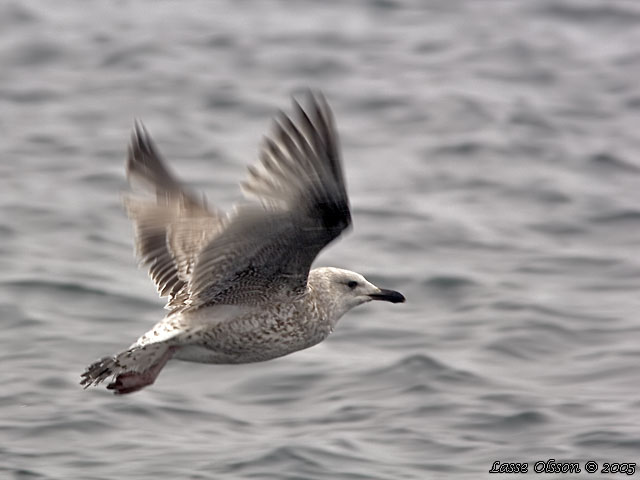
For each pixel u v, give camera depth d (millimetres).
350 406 12461
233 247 9203
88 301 15102
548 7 30141
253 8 30109
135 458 11312
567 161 21125
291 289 9781
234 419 12242
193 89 24312
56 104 23438
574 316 14859
